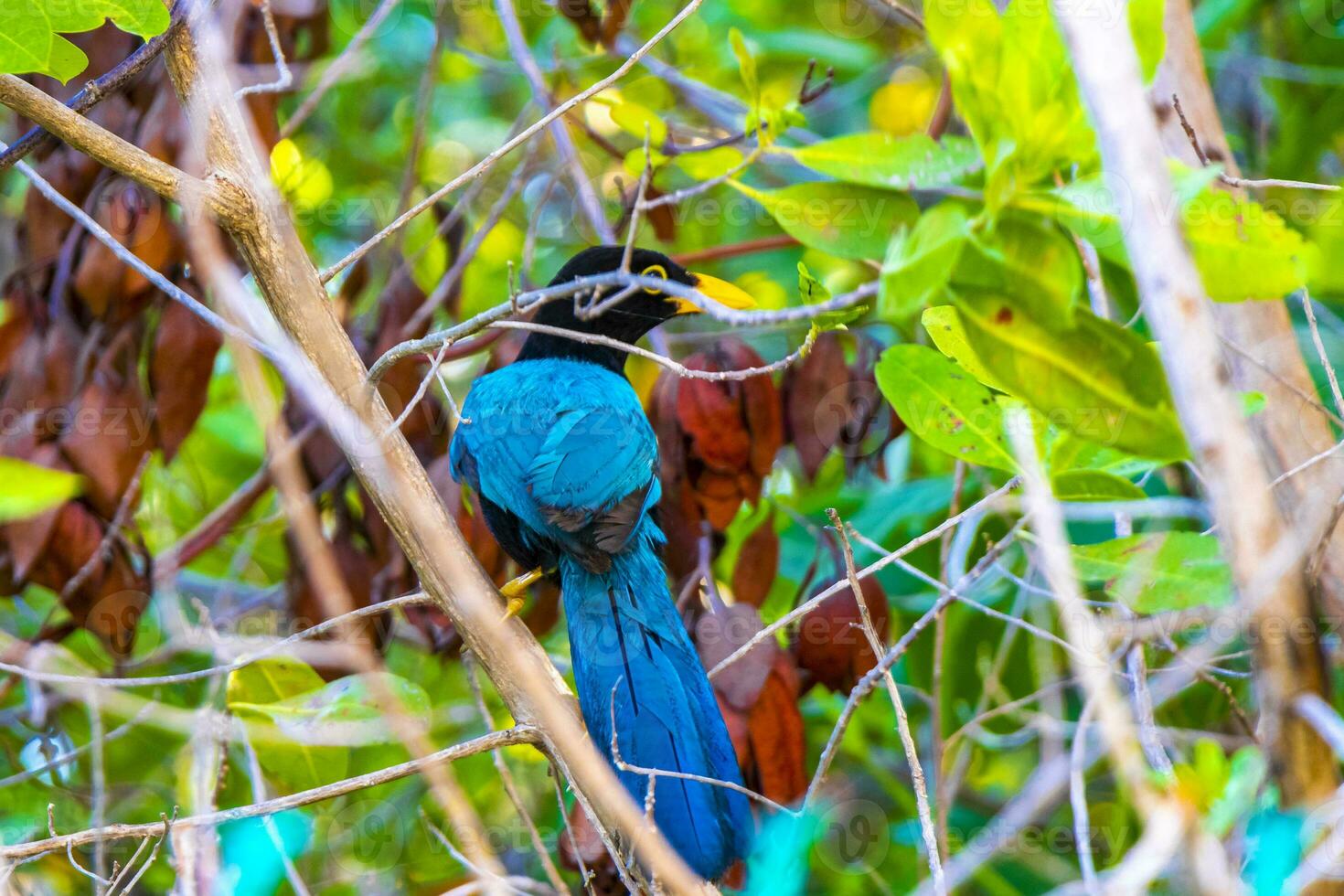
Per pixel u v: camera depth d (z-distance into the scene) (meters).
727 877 9.66
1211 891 4.84
